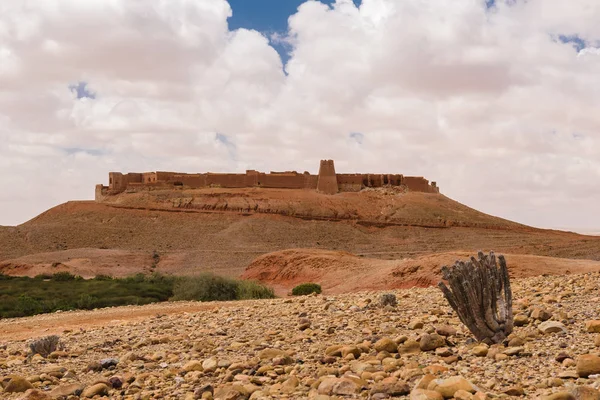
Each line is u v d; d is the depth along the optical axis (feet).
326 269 222.69
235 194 609.42
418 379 23.59
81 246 497.46
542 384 21.30
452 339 33.04
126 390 27.30
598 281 53.52
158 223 552.00
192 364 31.07
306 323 43.09
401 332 36.73
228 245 483.92
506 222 631.97
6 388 28.45
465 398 19.54
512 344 28.89
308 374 27.35
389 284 152.56
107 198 629.10
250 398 23.82
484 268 31.55
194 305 101.45
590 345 27.04
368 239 537.65
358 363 27.78
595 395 18.11
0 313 117.19
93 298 137.90
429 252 471.21
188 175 655.76
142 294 153.28
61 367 35.50
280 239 508.53
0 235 508.12
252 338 41.11
